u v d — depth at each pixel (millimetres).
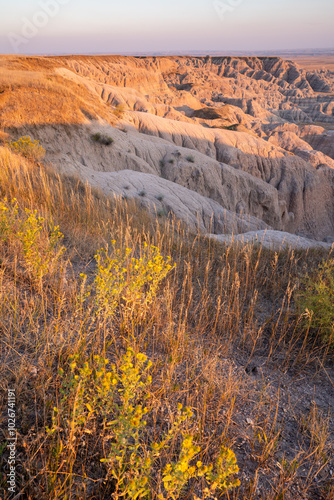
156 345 3586
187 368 3182
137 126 47562
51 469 1954
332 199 61719
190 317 4344
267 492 2279
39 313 3320
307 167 58812
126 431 1770
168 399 2811
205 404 2652
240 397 3145
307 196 57688
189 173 38844
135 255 5363
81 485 1952
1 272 3465
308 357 3887
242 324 4535
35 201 6551
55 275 4004
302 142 82188
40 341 2945
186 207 23578
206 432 2621
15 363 2613
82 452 2182
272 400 3219
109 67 127188
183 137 51125
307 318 4434
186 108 117000
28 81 29078
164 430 2494
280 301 5473
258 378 3553
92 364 2740
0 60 36438
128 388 1873
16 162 9102
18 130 24484
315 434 2785
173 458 2291
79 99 31375
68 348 2822
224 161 53469
